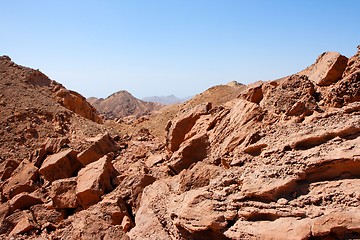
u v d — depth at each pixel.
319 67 19.75
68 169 23.02
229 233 10.17
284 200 9.96
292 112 14.66
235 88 53.94
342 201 9.32
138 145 30.45
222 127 17.69
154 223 13.16
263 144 12.59
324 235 8.91
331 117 12.11
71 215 19.30
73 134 34.34
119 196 17.95
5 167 25.36
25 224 17.97
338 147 10.43
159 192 15.39
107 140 28.55
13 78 42.22
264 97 18.16
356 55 17.11
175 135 22.67
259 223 9.93
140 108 134.88
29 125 33.81
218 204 10.92
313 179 10.34
